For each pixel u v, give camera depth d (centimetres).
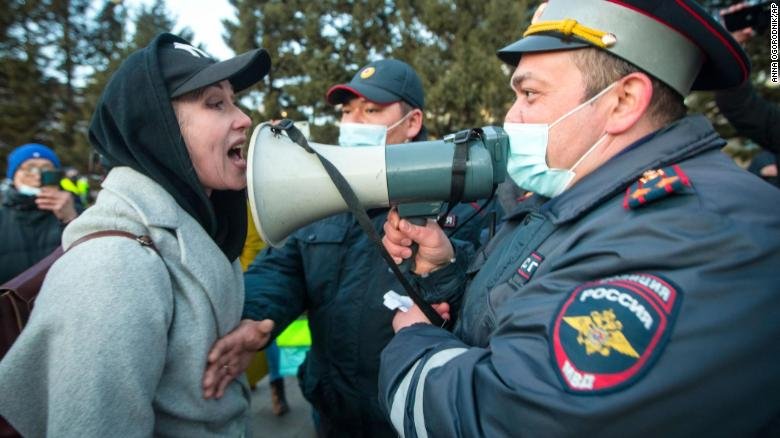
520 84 108
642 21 93
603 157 101
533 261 98
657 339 68
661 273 73
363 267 168
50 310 85
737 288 69
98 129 113
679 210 77
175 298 104
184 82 107
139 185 106
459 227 196
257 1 1470
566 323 75
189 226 110
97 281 87
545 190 112
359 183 108
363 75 224
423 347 104
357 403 167
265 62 128
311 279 174
